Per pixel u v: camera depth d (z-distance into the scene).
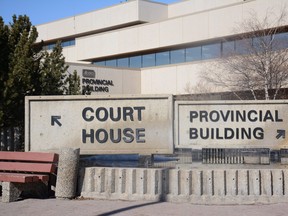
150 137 9.32
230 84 24.20
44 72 14.23
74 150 8.89
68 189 8.82
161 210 7.84
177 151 11.90
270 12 26.91
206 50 32.53
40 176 8.85
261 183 8.52
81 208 8.03
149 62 37.25
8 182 8.72
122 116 9.40
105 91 35.50
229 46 27.11
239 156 11.34
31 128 9.54
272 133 9.20
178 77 34.03
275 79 22.16
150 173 8.64
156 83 35.94
